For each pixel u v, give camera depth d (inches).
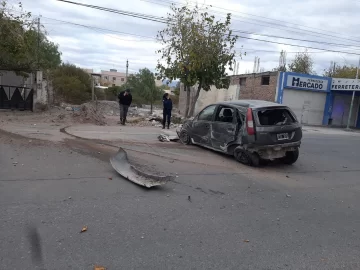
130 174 223.8
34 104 647.8
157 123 629.3
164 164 271.4
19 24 552.4
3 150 267.9
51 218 152.6
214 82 672.4
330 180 267.9
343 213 190.7
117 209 169.2
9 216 151.5
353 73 1604.3
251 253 134.2
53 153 272.2
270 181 247.9
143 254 127.3
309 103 1022.4
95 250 127.6
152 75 1132.5
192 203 187.2
